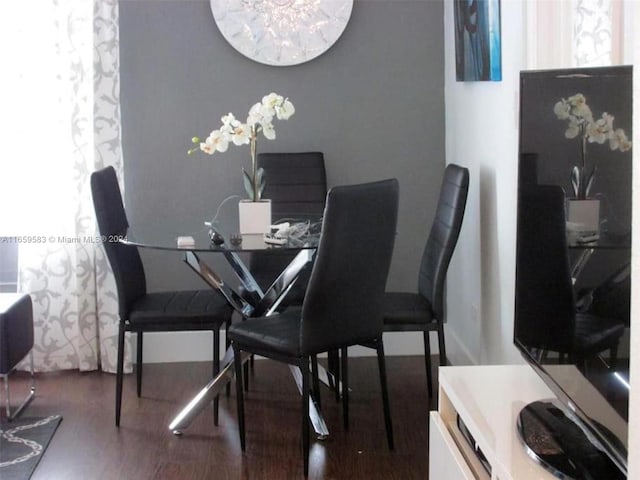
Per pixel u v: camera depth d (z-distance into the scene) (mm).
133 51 4469
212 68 4508
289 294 3869
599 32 2627
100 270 4414
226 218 4039
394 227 3277
